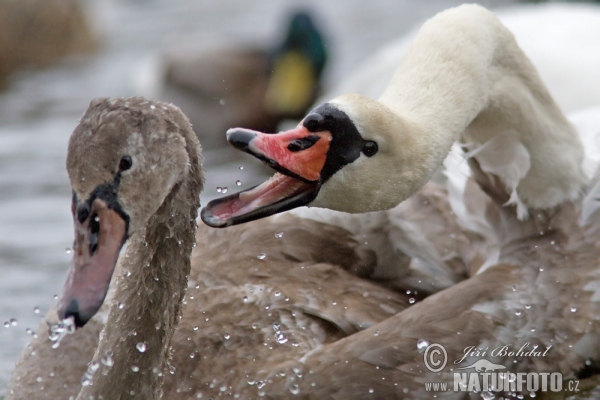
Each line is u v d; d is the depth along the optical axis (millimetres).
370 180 8453
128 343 8797
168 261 8773
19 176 16125
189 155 8516
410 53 9625
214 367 9422
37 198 15281
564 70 15016
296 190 8281
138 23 28578
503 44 10031
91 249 8109
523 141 10211
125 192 8195
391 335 9344
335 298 9750
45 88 22609
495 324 9469
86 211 8141
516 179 10164
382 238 10125
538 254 10102
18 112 20141
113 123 8172
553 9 17359
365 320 9641
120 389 8773
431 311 9508
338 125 8312
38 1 25062
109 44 26719
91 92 22219
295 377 9188
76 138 8203
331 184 8344
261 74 22594
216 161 17672
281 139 8211
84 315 7926
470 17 9914
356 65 23750
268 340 9484
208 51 22719
